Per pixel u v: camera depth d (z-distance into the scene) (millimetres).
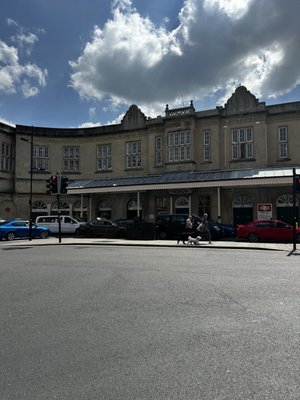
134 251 15945
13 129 34750
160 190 30688
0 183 33031
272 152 28266
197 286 7871
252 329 5020
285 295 6965
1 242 22047
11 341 4672
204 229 19797
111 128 34750
